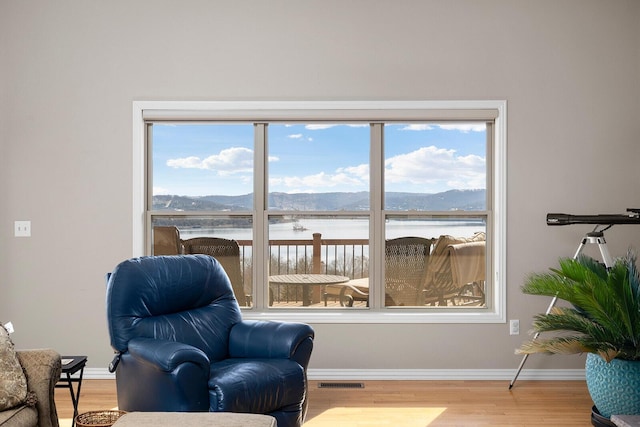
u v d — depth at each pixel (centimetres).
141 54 429
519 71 428
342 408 366
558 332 428
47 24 428
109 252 431
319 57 428
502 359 429
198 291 337
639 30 428
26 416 246
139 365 292
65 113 429
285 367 299
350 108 428
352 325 429
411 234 440
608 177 429
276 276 441
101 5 428
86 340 430
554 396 390
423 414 355
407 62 428
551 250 429
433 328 429
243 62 429
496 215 433
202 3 429
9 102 428
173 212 439
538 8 428
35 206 429
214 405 272
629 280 340
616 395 319
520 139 429
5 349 257
